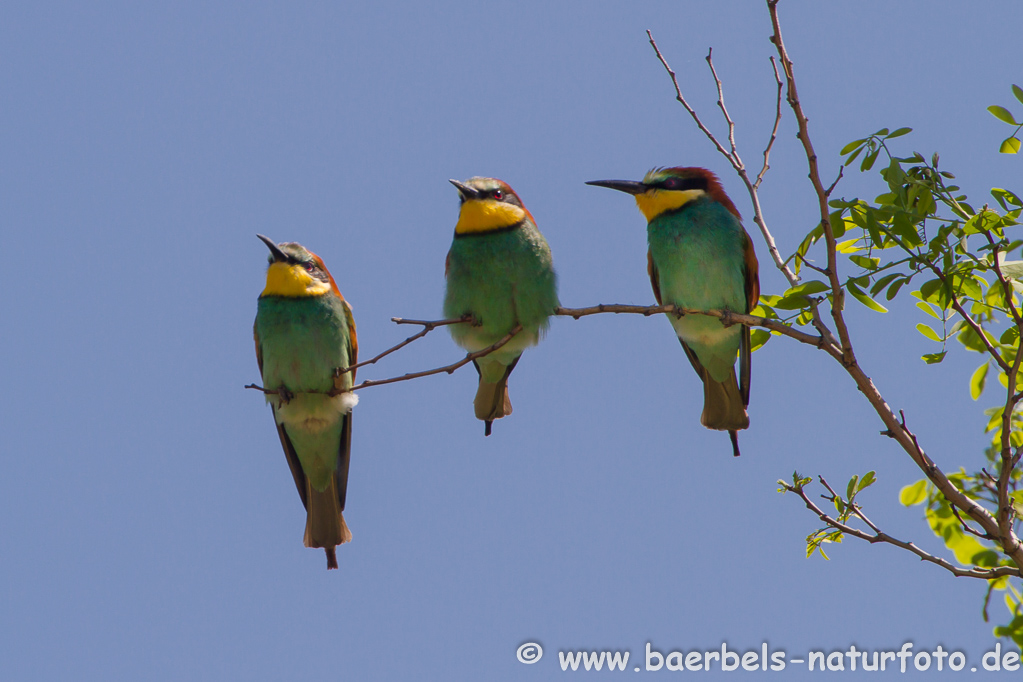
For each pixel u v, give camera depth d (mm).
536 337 11188
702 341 11414
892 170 8141
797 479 8289
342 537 11070
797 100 7879
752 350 9844
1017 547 7551
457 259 11102
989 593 9250
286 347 10711
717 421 11469
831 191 7887
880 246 8242
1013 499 8320
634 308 9352
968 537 9273
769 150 9422
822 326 8688
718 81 9398
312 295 10789
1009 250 8430
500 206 11062
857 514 8148
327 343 10758
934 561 7762
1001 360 8016
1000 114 8281
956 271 8102
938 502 9273
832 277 7988
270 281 10844
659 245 11438
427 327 8922
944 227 8008
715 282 11203
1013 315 7797
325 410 10883
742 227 11484
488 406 11562
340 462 11148
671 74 9391
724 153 9367
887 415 8070
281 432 11133
